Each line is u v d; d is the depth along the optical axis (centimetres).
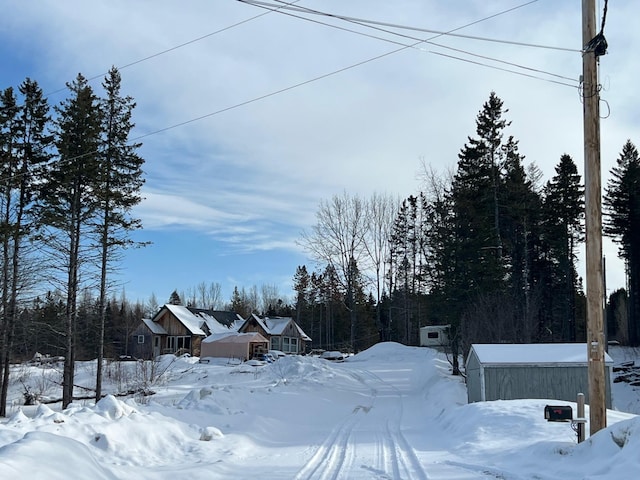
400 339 7331
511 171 4466
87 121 2809
